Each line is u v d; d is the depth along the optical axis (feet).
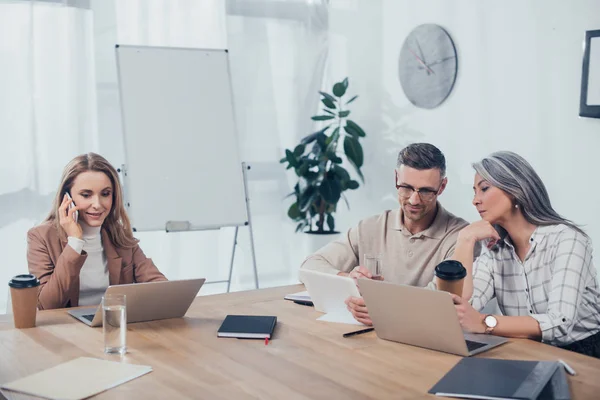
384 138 15.85
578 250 6.64
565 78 11.60
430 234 8.46
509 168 6.95
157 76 13.34
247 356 5.73
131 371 5.29
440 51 14.01
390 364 5.52
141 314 6.78
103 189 8.16
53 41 14.28
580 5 11.28
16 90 14.01
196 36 15.83
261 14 16.58
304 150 16.02
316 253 8.94
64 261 7.72
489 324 6.22
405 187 8.13
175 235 16.06
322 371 5.34
